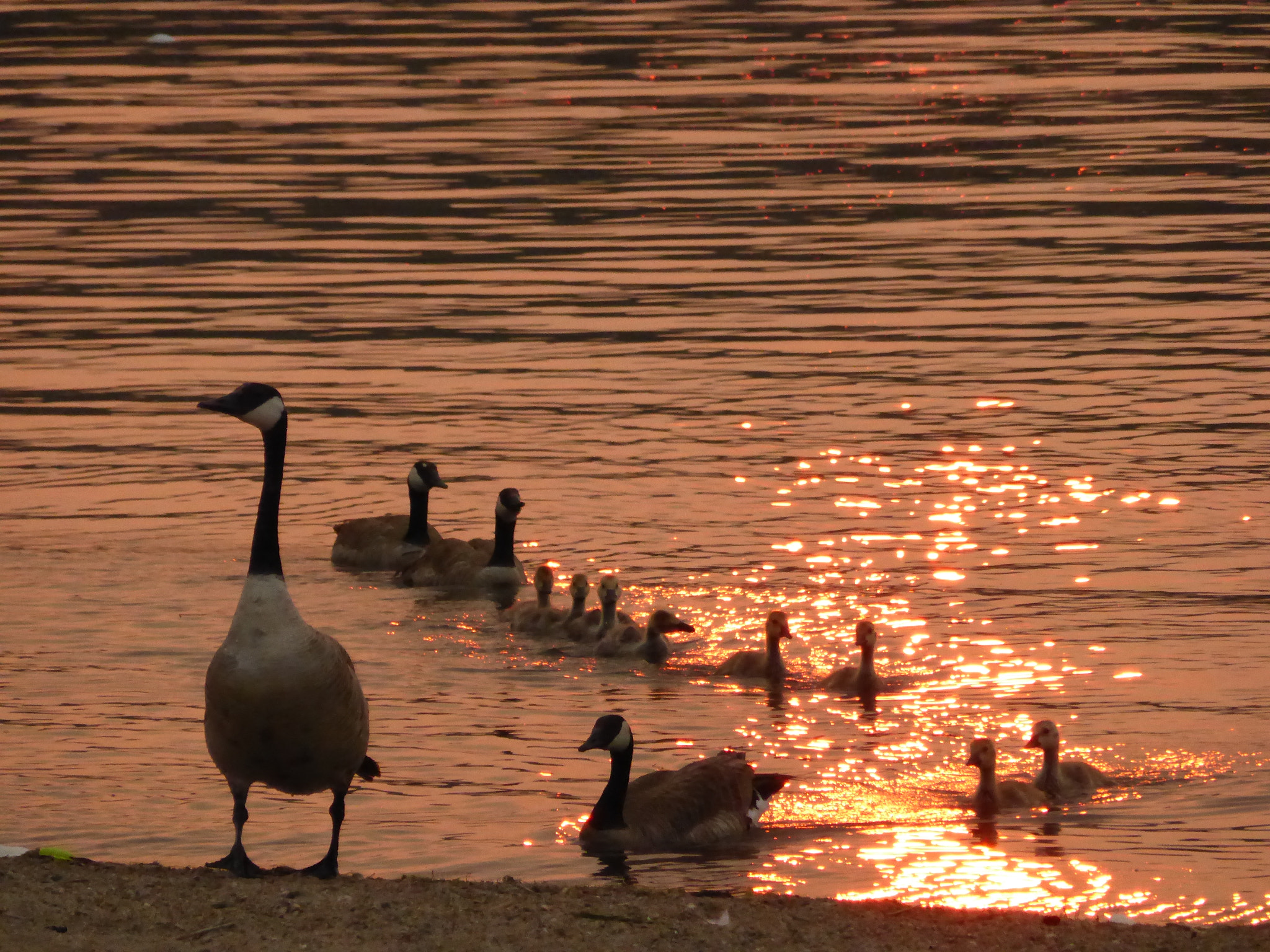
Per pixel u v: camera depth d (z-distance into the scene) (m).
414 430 27.66
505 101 55.38
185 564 22.11
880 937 10.67
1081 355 30.95
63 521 23.75
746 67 60.91
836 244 39.75
